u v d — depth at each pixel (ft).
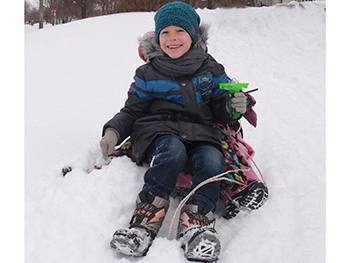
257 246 6.11
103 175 7.10
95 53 20.18
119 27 26.25
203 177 6.41
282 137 10.19
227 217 6.95
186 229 5.84
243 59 20.61
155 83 7.67
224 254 5.89
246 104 7.40
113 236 5.60
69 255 5.71
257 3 36.40
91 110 12.28
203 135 7.23
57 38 23.98
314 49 22.97
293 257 5.85
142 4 38.93
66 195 6.85
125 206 6.68
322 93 15.12
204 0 39.24
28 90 14.30
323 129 10.84
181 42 7.58
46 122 11.16
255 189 6.82
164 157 6.46
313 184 7.64
